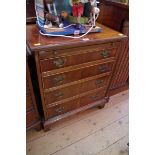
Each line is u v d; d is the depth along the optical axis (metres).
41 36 0.96
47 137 1.30
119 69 1.58
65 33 0.98
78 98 1.30
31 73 1.02
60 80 1.07
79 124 1.43
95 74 1.23
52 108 1.21
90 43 0.98
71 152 1.22
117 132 1.40
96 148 1.26
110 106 1.65
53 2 0.99
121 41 1.16
